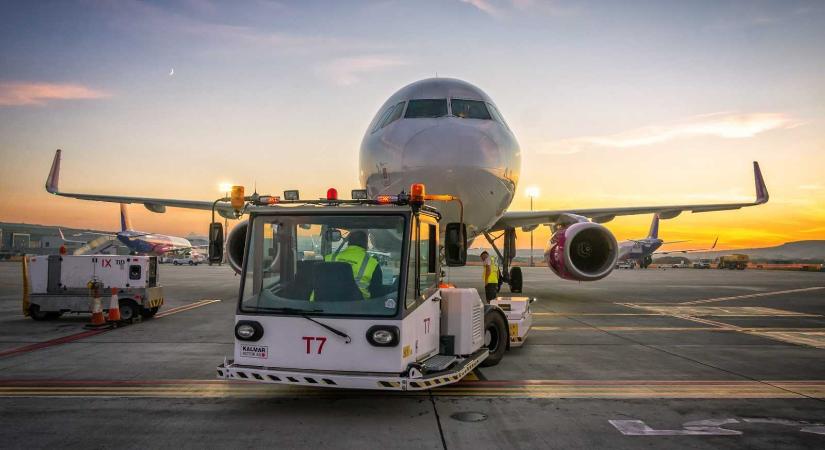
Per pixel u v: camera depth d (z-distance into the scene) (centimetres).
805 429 543
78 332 1143
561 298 2028
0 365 819
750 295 2259
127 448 484
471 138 1155
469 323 677
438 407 613
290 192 604
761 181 1973
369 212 578
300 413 588
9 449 479
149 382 718
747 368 825
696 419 574
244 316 579
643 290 2528
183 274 4119
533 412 596
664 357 907
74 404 618
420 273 604
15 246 13850
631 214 2005
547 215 1641
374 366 547
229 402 629
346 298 564
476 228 1323
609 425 553
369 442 501
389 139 1206
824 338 1120
